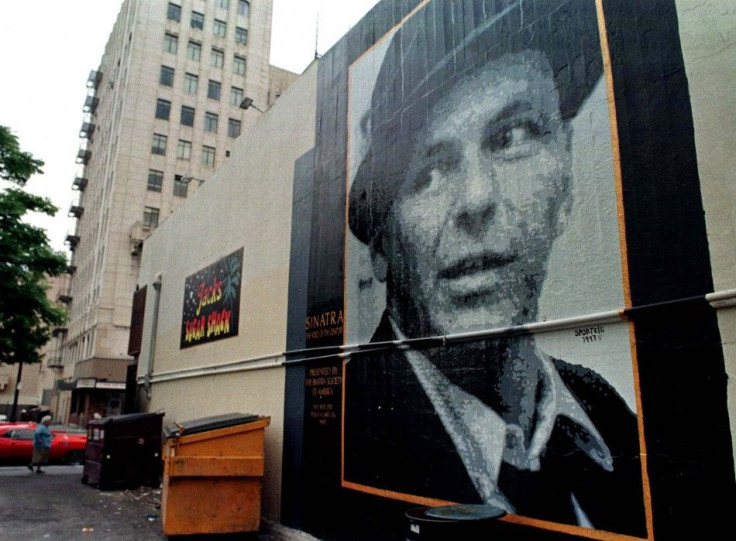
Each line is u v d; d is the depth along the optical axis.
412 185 6.87
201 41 48.31
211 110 47.22
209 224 13.29
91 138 58.47
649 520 4.01
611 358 4.46
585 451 4.51
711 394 3.83
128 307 39.88
